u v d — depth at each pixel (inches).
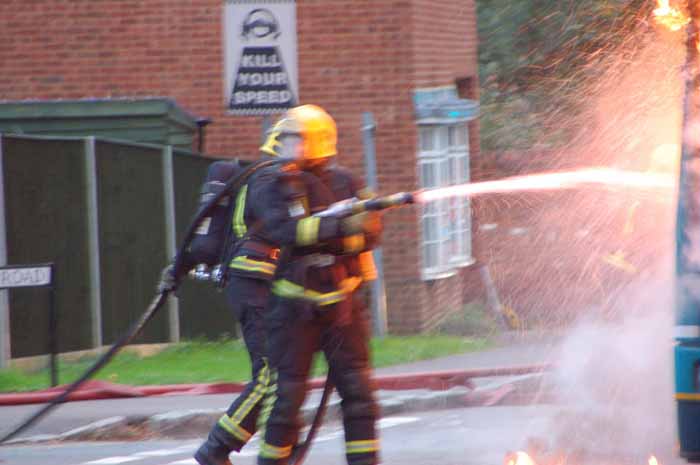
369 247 664.4
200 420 1029.2
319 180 667.4
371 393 668.7
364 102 1638.8
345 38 1635.1
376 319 1498.5
